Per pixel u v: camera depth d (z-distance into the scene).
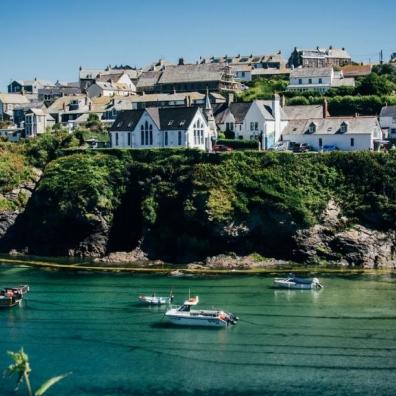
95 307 113.75
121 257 152.00
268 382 82.75
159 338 98.50
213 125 189.38
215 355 91.44
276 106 188.00
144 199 158.25
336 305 112.06
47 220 160.62
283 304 113.06
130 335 99.88
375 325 101.44
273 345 94.31
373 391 79.88
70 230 159.75
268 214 148.00
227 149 177.50
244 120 190.00
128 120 185.12
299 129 182.50
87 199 157.88
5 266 147.88
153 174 161.75
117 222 160.88
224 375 85.00
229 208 148.50
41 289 126.06
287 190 151.75
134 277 135.25
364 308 110.00
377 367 86.44
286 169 156.38
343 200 151.50
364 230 146.50
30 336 100.06
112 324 104.81
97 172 163.88
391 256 143.50
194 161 161.50
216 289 123.69
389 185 151.62
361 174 154.38
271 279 131.25
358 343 94.31
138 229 159.25
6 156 184.50
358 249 143.62
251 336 98.06
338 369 86.06
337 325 101.75
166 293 121.38
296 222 146.75
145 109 180.62
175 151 165.12
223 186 152.75
